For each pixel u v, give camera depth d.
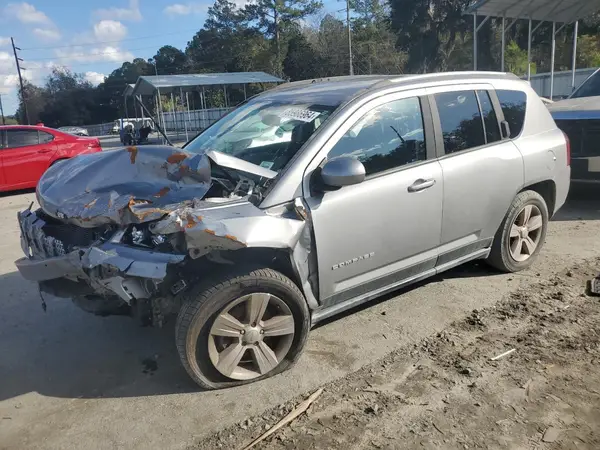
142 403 3.25
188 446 2.85
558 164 4.98
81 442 2.92
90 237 3.27
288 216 3.29
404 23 48.22
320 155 3.49
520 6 17.91
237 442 2.85
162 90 32.84
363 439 2.82
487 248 4.69
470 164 4.21
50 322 4.44
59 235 3.50
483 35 45.81
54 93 94.06
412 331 3.96
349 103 3.71
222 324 3.17
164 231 2.93
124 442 2.90
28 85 87.00
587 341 3.69
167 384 3.44
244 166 3.36
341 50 52.44
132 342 4.04
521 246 4.95
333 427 2.93
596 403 3.03
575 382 3.23
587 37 44.19
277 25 57.59
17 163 11.34
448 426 2.89
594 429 2.82
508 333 3.86
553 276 4.86
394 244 3.82
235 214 3.09
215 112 38.53
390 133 3.82
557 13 19.12
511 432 2.82
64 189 3.52
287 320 3.37
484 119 4.45
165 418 3.09
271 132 3.87
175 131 42.66
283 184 3.33
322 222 3.40
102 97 93.25
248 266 3.23
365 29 52.84
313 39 59.09
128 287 3.00
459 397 3.13
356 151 3.64
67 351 3.94
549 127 5.02
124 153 3.63
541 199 4.91
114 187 3.35
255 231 3.06
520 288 4.63
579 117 6.96
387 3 51.66
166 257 2.94
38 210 3.90
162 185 3.29
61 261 3.18
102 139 49.62
